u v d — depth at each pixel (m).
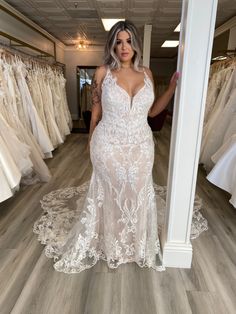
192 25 1.27
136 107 1.53
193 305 1.43
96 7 4.14
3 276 1.63
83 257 1.77
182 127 1.43
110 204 1.73
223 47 4.98
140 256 1.73
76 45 8.12
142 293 1.51
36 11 4.35
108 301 1.46
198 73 1.34
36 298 1.47
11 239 2.01
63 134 5.18
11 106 2.84
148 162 1.66
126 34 1.48
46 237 2.01
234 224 2.29
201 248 1.93
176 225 1.65
